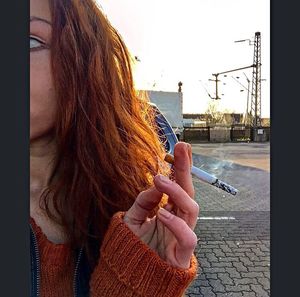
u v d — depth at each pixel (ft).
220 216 16.69
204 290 9.95
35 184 3.05
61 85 2.88
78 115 2.99
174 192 2.53
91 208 3.14
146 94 3.96
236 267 11.35
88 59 3.03
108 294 2.62
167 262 2.57
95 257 3.14
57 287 2.96
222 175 26.43
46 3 2.86
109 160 3.12
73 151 3.03
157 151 3.60
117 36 3.47
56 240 3.07
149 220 2.80
